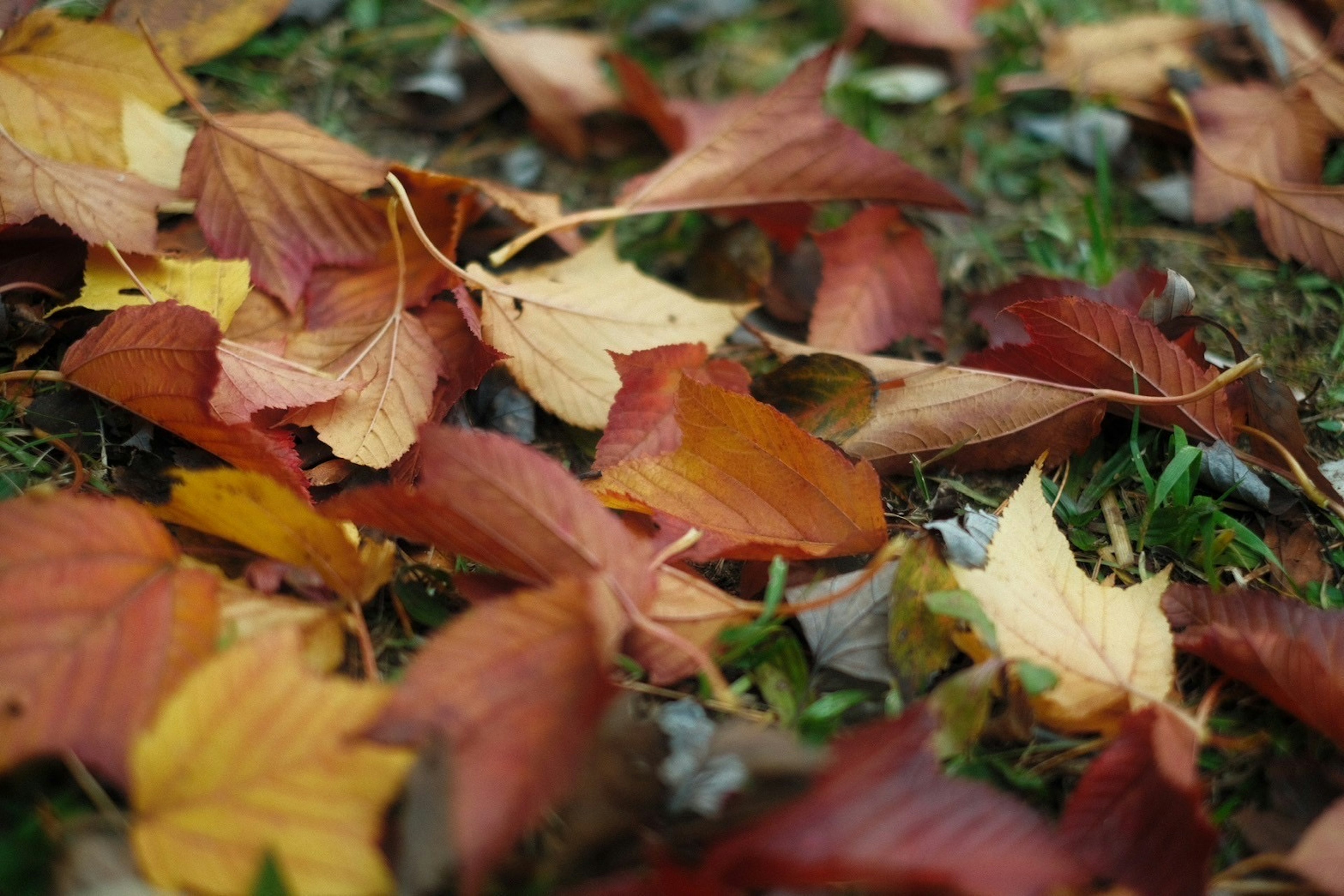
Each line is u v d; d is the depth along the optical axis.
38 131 0.79
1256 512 0.78
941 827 0.67
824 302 0.82
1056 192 0.88
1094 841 0.69
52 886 0.68
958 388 0.78
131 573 0.70
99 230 0.77
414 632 0.74
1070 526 0.78
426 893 0.67
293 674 0.68
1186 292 0.79
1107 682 0.72
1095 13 0.94
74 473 0.76
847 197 0.83
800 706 0.72
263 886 0.66
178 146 0.81
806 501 0.73
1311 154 0.86
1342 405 0.81
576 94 0.88
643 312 0.80
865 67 0.92
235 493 0.71
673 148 0.88
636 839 0.68
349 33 0.91
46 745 0.68
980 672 0.71
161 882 0.67
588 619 0.68
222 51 0.86
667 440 0.77
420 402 0.77
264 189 0.79
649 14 0.93
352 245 0.79
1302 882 0.70
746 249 0.85
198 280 0.78
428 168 0.87
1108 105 0.90
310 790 0.67
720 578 0.76
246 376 0.76
